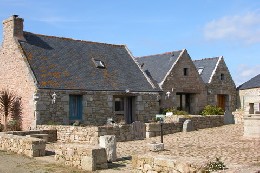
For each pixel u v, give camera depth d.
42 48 22.17
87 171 9.64
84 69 22.47
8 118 21.16
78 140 15.92
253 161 10.24
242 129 19.48
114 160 11.16
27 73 19.97
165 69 26.98
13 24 21.56
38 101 19.12
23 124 19.97
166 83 25.81
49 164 10.73
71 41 24.44
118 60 25.30
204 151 12.49
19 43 21.33
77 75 21.67
